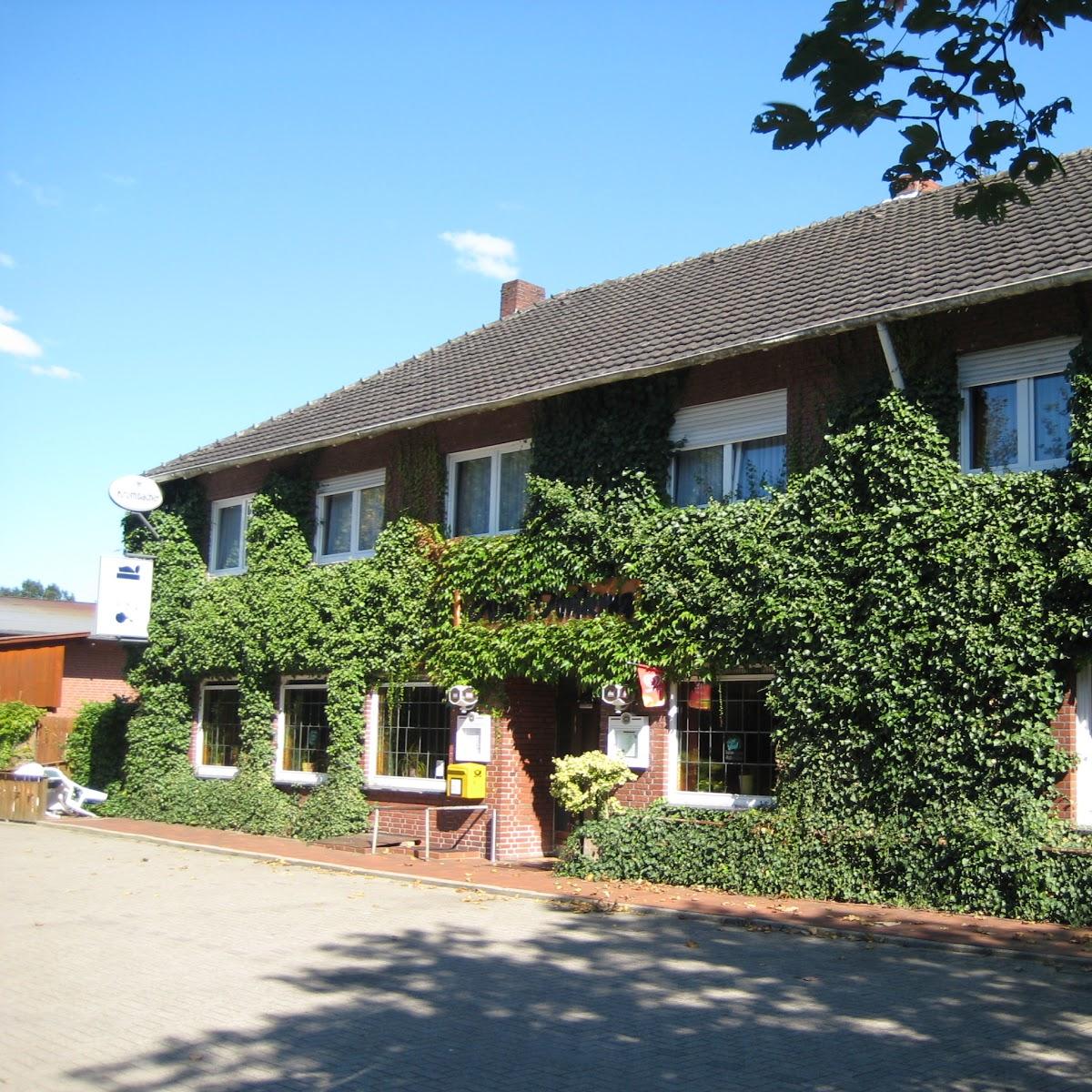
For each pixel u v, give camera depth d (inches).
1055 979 356.2
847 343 544.7
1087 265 452.4
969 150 269.1
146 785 864.9
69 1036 289.7
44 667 1135.0
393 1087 254.4
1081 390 462.3
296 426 839.7
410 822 700.7
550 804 671.1
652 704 574.9
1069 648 454.9
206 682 878.4
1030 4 247.8
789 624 525.7
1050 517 462.0
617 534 603.5
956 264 543.5
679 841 542.0
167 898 508.4
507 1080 259.3
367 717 735.7
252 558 818.8
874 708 498.3
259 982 350.0
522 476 680.4
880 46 253.9
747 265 724.7
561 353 698.2
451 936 423.5
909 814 483.8
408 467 732.7
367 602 729.0
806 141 265.1
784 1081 259.3
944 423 506.9
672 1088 254.8
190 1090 250.2
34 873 589.3
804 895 498.0
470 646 663.8
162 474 889.5
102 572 853.2
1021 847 447.5
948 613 479.8
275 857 637.3
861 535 512.4
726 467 586.9
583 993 339.0
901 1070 266.8
